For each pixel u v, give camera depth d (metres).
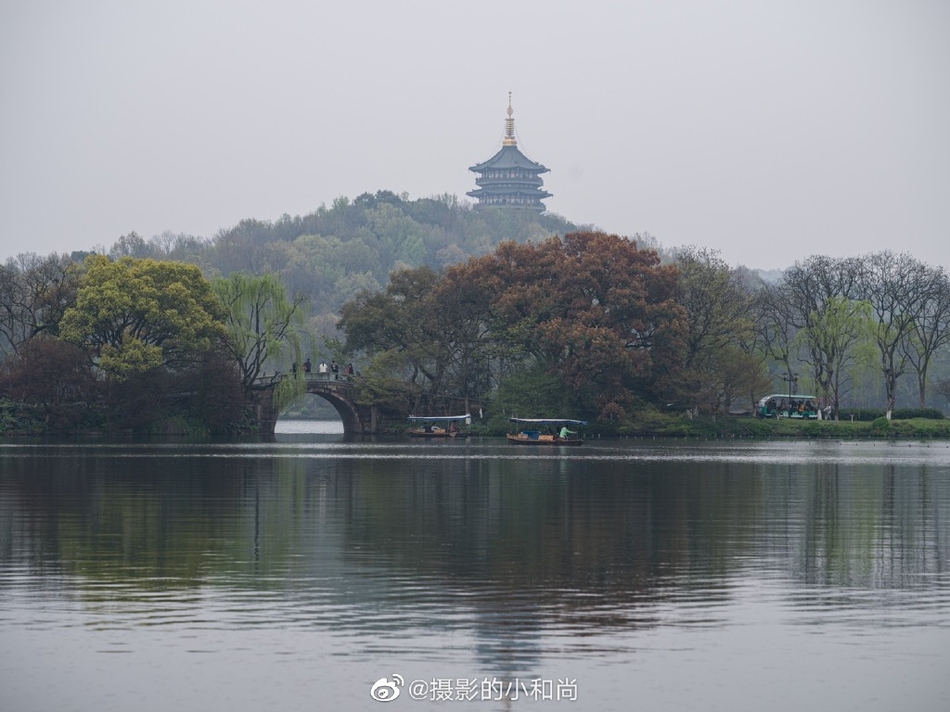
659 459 120.50
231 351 165.50
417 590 44.47
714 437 175.75
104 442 148.88
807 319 192.62
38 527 60.81
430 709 32.09
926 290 194.50
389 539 56.97
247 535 58.12
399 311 180.75
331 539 56.84
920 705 32.50
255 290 169.38
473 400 182.00
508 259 180.25
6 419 157.62
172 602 42.25
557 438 155.38
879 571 48.75
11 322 167.50
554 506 71.62
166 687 33.44
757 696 33.06
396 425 182.50
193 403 162.62
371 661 35.59
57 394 157.38
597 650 36.75
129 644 37.03
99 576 46.88
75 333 157.00
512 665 35.34
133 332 161.62
